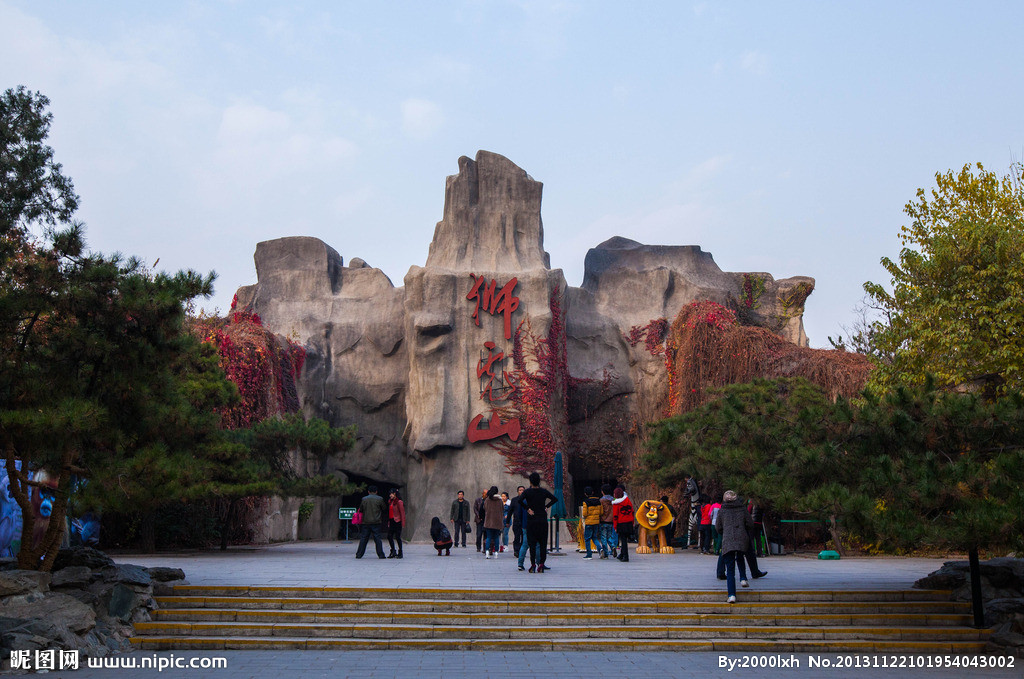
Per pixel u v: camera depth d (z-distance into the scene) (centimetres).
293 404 4075
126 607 1300
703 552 2733
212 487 2481
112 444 1405
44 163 1529
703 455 1525
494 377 3941
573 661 1144
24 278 1348
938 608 1410
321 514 4159
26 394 1323
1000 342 2170
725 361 3544
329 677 1020
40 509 1938
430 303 3984
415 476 3988
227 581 1538
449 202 4250
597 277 4616
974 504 1162
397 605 1363
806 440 1423
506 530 2642
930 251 2494
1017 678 1064
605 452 4184
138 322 1405
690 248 4769
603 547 2375
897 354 2430
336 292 4575
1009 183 2602
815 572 1970
